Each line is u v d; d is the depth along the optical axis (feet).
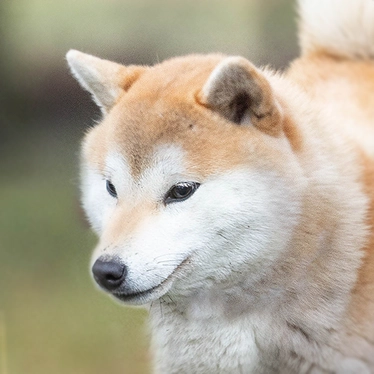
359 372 34.30
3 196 59.88
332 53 50.42
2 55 64.90
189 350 35.50
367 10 49.21
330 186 33.45
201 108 32.12
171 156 31.53
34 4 67.46
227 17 64.95
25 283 53.93
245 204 31.24
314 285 33.50
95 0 67.77
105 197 34.22
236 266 32.27
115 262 30.48
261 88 31.37
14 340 50.01
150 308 36.32
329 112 37.40
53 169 60.13
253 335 34.42
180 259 31.19
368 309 34.06
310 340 34.12
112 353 45.93
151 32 64.75
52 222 56.59
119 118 33.37
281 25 63.72
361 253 34.04
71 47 65.77
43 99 62.39
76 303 50.85
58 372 47.47
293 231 32.45
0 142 61.93
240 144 31.60
